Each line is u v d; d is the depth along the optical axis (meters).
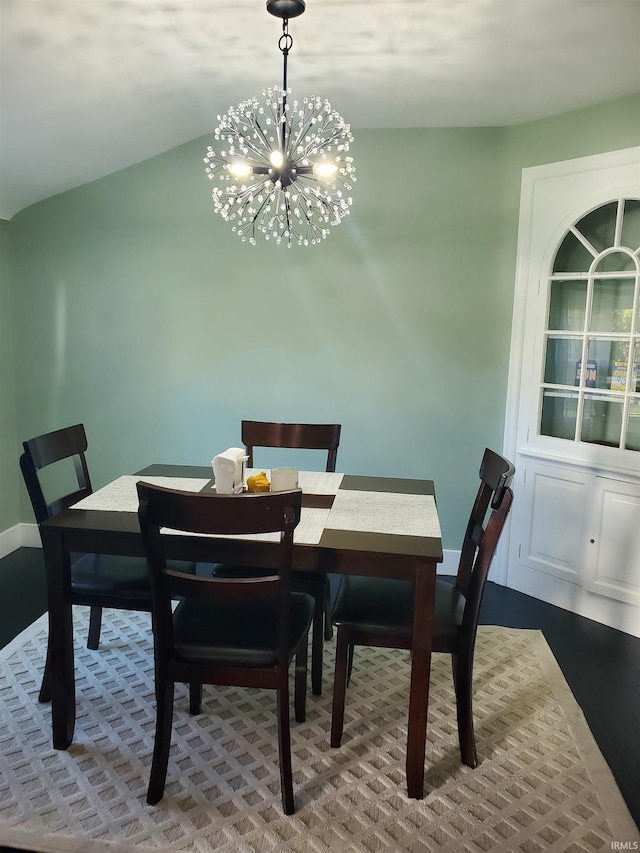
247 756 1.93
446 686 2.33
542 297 2.97
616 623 2.80
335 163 1.95
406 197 3.11
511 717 2.14
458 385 3.21
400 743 2.00
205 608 1.88
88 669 2.38
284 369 3.31
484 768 1.89
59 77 2.17
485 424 3.22
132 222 3.27
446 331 3.18
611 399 2.80
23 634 2.60
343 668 1.92
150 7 1.88
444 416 3.25
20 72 2.07
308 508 2.04
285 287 3.24
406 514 2.00
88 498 2.10
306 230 3.17
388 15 1.96
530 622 2.86
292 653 1.72
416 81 2.49
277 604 1.79
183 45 2.15
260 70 2.40
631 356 2.70
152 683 2.30
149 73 2.32
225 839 1.61
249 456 2.69
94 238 3.31
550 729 2.08
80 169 3.06
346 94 2.64
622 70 2.35
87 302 3.37
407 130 3.06
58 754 1.91
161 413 3.43
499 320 3.12
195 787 1.79
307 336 3.27
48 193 3.22
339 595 2.03
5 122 2.38
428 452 3.29
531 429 3.08
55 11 1.81
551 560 3.04
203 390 3.38
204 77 2.46
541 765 1.91
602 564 2.83
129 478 2.37
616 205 2.71
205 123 2.99
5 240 3.35
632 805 1.76
